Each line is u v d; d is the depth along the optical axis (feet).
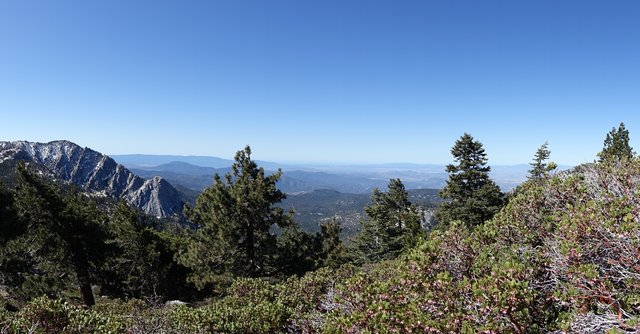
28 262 86.79
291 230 84.48
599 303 15.08
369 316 20.16
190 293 114.01
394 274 32.19
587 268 15.94
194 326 31.63
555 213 22.45
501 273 17.25
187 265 79.36
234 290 45.83
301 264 82.07
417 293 20.24
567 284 16.34
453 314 17.03
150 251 106.93
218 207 76.13
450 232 23.20
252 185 76.33
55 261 89.20
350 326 20.38
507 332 15.29
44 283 87.40
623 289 15.74
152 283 107.96
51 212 86.89
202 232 78.64
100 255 95.55
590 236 17.71
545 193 26.04
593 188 24.39
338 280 43.06
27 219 76.23
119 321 33.45
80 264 92.32
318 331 26.86
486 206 106.01
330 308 28.71
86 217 93.04
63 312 31.91
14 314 32.12
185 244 111.55
